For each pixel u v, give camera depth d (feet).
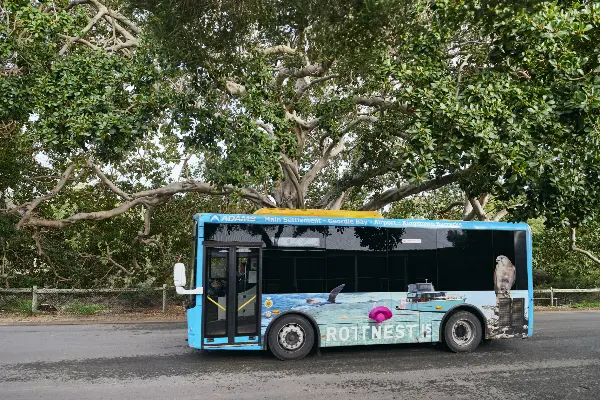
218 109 48.67
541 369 29.78
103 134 40.52
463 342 35.68
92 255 70.44
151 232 71.72
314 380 26.78
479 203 68.95
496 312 36.45
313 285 33.47
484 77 34.91
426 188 58.65
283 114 47.62
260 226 33.32
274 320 32.68
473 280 36.24
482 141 32.09
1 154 60.90
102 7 56.80
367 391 24.43
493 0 19.40
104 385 25.34
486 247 36.83
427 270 35.53
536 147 31.83
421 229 35.81
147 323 52.49
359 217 35.55
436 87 35.78
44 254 67.46
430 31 37.88
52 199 70.23
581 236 78.13
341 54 35.73
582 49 31.19
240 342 32.09
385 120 55.57
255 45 43.16
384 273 34.71
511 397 23.43
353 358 33.14
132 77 43.68
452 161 33.58
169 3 33.17
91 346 37.06
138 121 43.21
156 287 65.05
